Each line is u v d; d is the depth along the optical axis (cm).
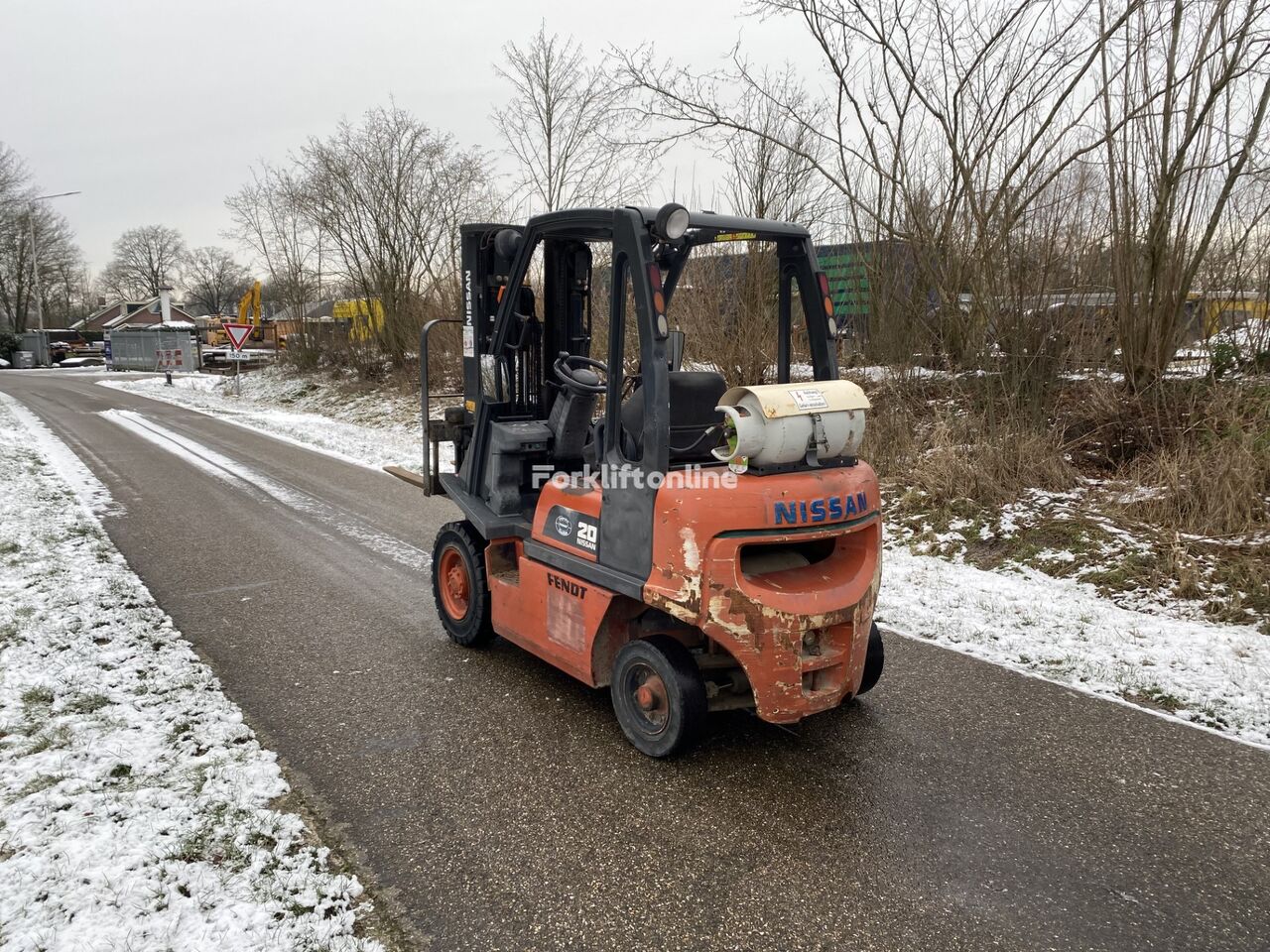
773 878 299
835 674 369
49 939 254
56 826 311
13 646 473
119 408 1936
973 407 891
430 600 600
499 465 471
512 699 443
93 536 732
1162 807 346
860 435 376
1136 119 787
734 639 346
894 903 286
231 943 255
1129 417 780
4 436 1319
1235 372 790
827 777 367
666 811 341
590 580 394
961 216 989
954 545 703
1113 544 636
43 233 5341
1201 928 275
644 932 271
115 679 438
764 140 1279
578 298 502
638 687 391
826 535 361
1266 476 651
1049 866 307
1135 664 477
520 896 287
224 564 678
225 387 2539
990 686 460
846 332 1202
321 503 916
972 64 937
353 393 2002
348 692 449
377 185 2031
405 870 301
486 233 488
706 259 1099
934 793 355
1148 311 793
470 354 502
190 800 333
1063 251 882
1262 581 549
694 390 394
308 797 346
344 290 2306
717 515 341
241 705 432
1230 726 413
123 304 7681
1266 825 333
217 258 8006
